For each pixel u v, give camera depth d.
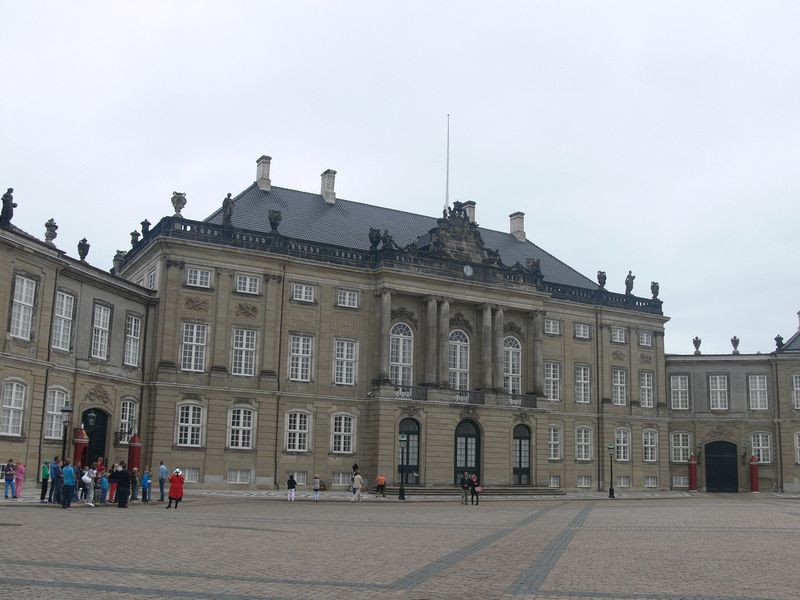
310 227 75.75
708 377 95.06
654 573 21.34
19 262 50.94
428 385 73.44
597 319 88.19
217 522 35.22
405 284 73.56
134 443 58.72
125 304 62.75
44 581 17.78
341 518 40.62
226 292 66.94
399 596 17.28
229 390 66.06
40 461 52.75
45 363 52.94
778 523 40.50
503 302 78.88
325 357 70.88
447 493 70.31
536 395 80.00
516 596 17.58
